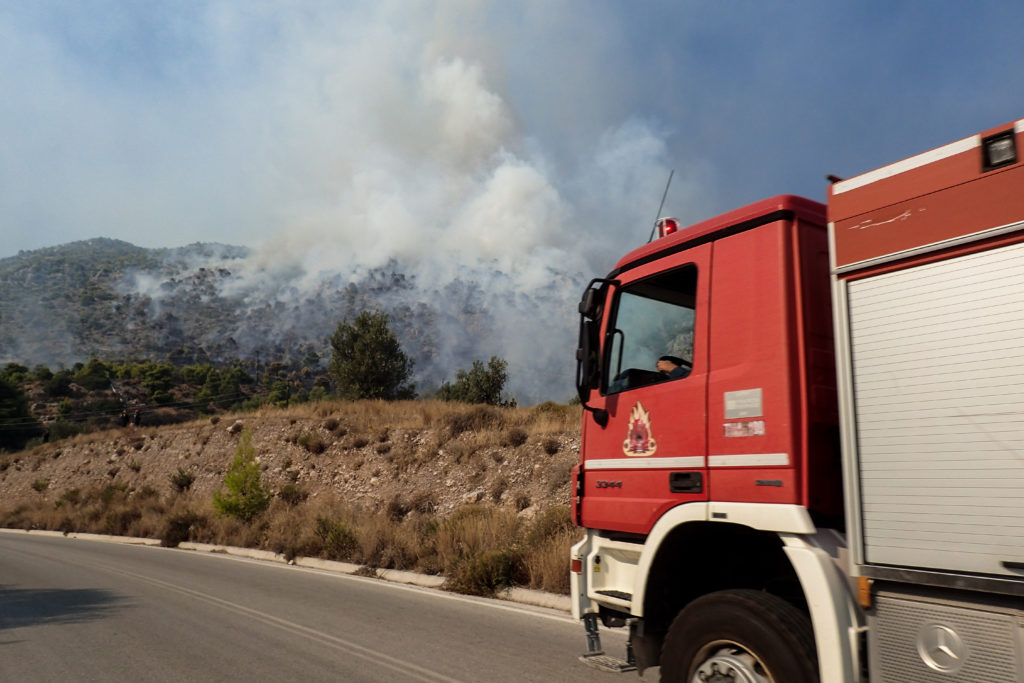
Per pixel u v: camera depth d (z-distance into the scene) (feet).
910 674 10.35
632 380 16.33
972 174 10.50
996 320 9.91
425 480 72.64
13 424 285.84
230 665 22.16
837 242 12.18
